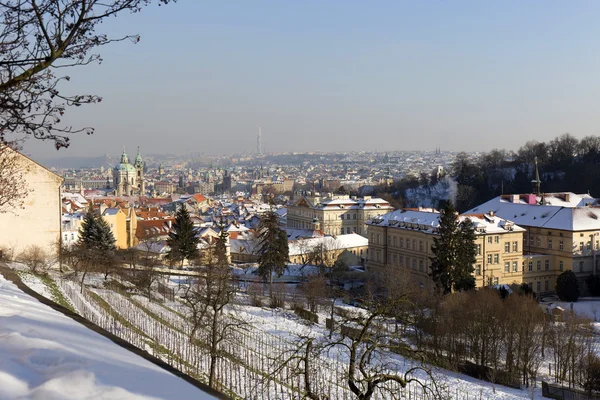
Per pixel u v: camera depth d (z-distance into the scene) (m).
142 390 12.03
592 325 87.25
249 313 84.25
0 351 14.47
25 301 24.59
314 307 91.31
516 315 74.06
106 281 86.38
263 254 117.12
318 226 194.00
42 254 86.62
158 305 76.06
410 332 74.81
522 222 134.75
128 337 51.22
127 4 19.66
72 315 22.61
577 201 159.12
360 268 146.50
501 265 118.38
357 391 33.34
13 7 19.14
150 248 133.12
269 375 40.00
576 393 62.19
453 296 88.25
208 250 132.62
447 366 65.69
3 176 64.50
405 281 93.88
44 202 89.38
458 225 106.81
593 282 120.19
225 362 49.16
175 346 53.72
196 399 11.73
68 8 19.41
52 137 20.64
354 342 35.19
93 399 11.29
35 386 12.11
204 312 51.28
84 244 109.94
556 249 125.88
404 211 133.00
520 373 69.12
